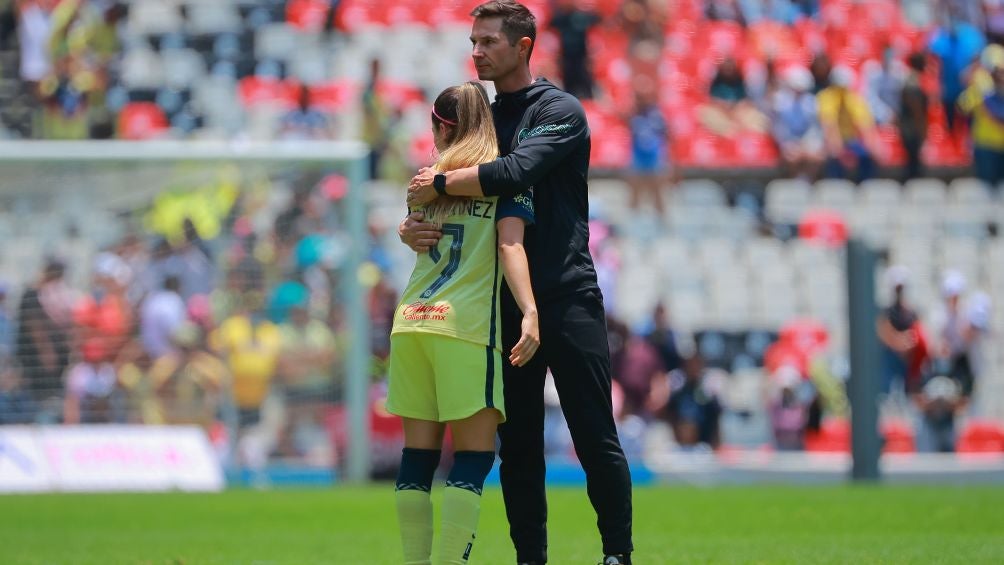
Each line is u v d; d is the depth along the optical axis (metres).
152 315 56.31
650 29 89.31
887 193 83.19
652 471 58.03
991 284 79.44
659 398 63.25
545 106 19.27
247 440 56.03
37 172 57.03
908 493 47.09
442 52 90.44
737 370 71.38
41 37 84.25
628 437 61.41
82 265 56.81
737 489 51.03
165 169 57.44
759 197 83.06
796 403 64.50
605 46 89.75
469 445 18.44
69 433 52.91
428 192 18.52
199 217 57.25
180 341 56.28
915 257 79.88
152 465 53.09
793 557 25.20
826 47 94.25
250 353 56.31
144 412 55.78
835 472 58.38
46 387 55.78
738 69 87.38
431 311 18.22
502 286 19.38
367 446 55.03
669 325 67.62
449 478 18.30
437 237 18.61
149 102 84.19
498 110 19.94
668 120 86.88
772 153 85.50
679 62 90.56
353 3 92.06
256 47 88.50
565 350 19.11
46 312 56.09
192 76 85.94
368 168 77.56
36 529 34.78
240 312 56.91
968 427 68.25
